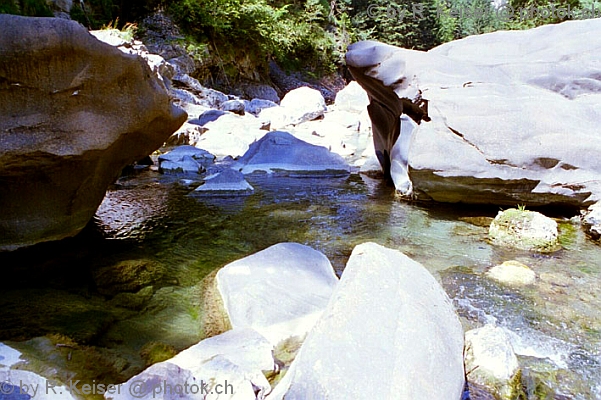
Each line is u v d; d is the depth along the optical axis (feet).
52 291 7.66
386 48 15.71
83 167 8.12
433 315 5.46
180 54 40.04
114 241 10.38
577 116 12.25
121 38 27.61
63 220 9.21
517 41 15.69
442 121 12.87
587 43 13.99
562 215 12.05
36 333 6.19
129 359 5.72
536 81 13.50
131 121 8.05
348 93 42.68
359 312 5.16
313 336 4.99
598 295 7.78
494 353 5.48
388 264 6.10
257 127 28.66
